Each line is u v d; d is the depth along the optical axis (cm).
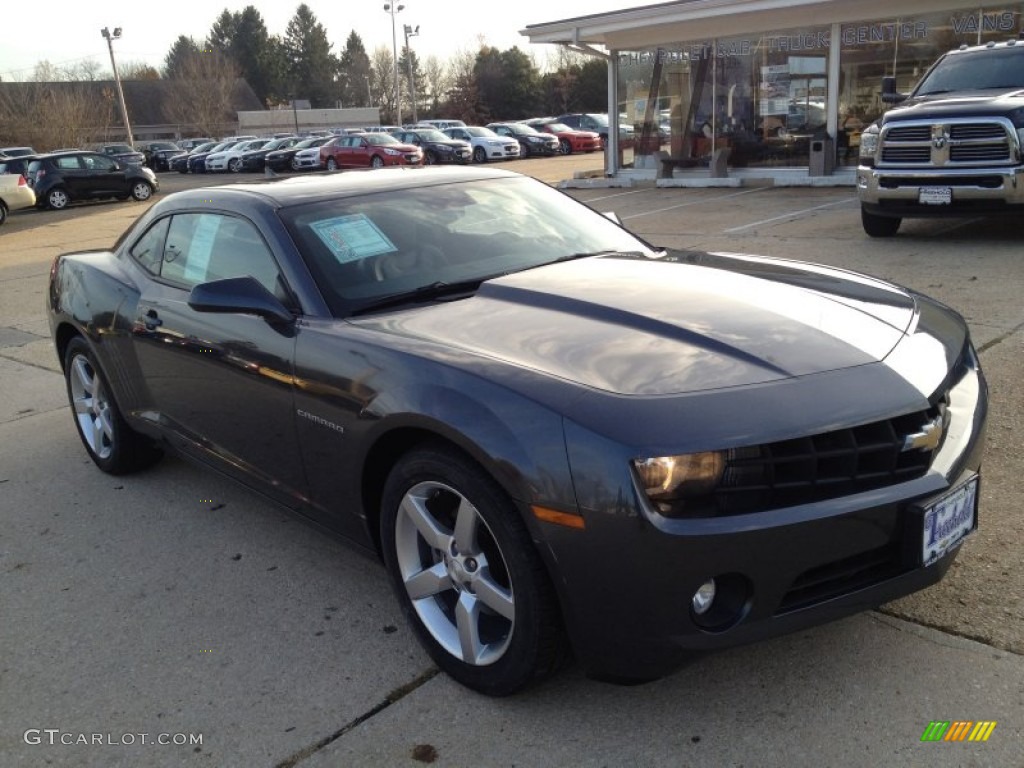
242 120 8238
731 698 259
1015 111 837
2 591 360
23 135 5806
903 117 898
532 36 1866
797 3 1541
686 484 220
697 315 278
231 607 335
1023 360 519
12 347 803
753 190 1633
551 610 243
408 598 287
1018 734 236
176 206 419
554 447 230
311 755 252
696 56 1794
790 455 227
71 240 1720
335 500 310
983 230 980
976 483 263
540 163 3303
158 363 395
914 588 249
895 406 239
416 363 270
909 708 249
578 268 342
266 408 329
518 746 248
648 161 1941
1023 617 283
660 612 226
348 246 341
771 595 227
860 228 1052
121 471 471
